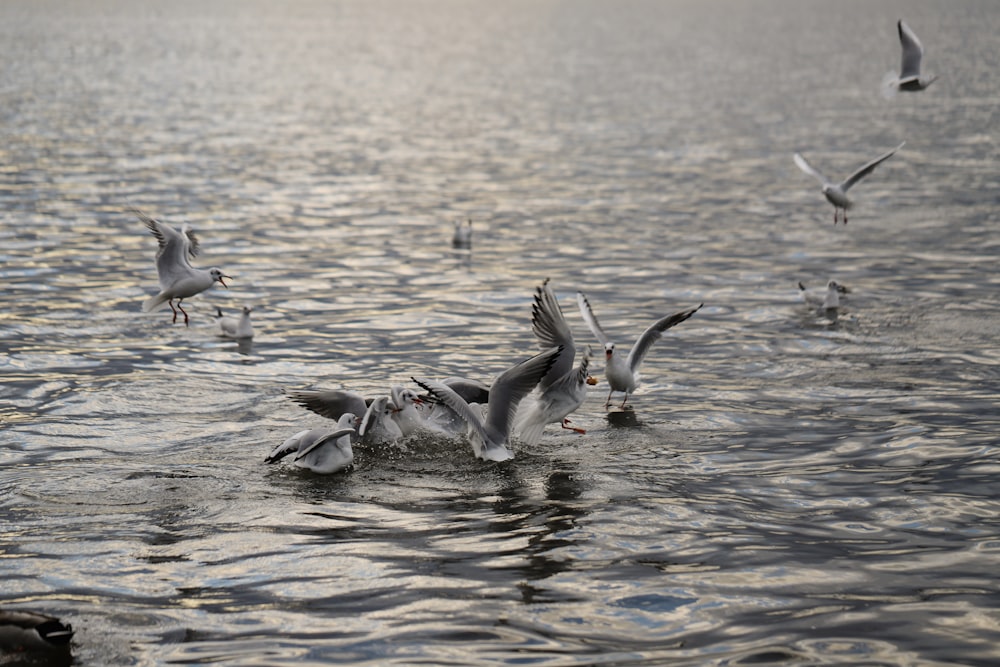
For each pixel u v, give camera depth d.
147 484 13.84
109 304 23.61
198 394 17.61
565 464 14.81
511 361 19.78
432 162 48.28
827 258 29.03
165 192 38.66
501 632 10.22
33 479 13.95
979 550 11.94
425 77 96.62
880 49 130.62
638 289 25.66
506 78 95.31
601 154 50.72
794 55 121.81
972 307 23.58
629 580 11.29
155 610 10.60
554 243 31.31
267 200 37.91
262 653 9.83
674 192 40.34
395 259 29.05
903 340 21.06
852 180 23.72
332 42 149.38
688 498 13.55
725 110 69.50
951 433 15.77
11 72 88.44
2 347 20.16
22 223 32.19
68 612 10.55
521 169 46.31
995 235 31.73
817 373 19.03
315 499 13.46
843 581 11.24
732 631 10.24
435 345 20.89
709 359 20.08
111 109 65.81
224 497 13.48
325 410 15.80
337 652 9.86
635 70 102.81
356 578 11.31
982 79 87.94
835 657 9.76
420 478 14.27
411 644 9.99
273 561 11.70
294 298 24.66
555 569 11.55
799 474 14.35
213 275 18.86
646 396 17.95
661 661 9.70
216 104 71.19
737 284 26.09
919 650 9.87
